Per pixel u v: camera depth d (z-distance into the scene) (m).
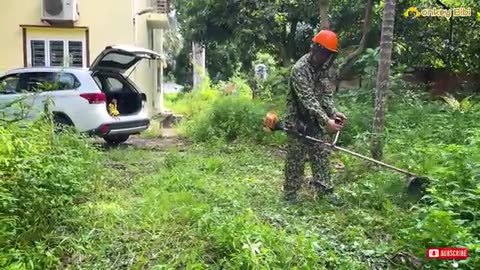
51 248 3.20
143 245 3.27
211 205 3.97
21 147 4.18
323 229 3.58
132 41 10.52
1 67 10.29
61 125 5.95
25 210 3.44
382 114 5.61
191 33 12.57
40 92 6.48
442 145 5.41
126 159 6.49
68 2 10.02
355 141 6.16
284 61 12.41
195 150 7.36
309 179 5.02
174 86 24.59
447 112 7.81
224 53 19.73
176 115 13.32
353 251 3.21
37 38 10.34
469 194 3.45
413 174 4.22
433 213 3.03
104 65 7.71
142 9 11.78
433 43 11.60
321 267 2.88
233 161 6.33
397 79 8.91
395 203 4.12
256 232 3.07
